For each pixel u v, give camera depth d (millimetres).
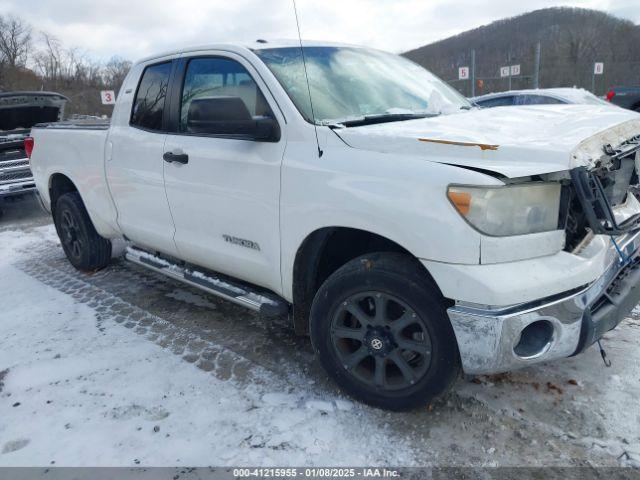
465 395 2727
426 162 2252
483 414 2578
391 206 2268
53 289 4613
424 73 3832
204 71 3293
